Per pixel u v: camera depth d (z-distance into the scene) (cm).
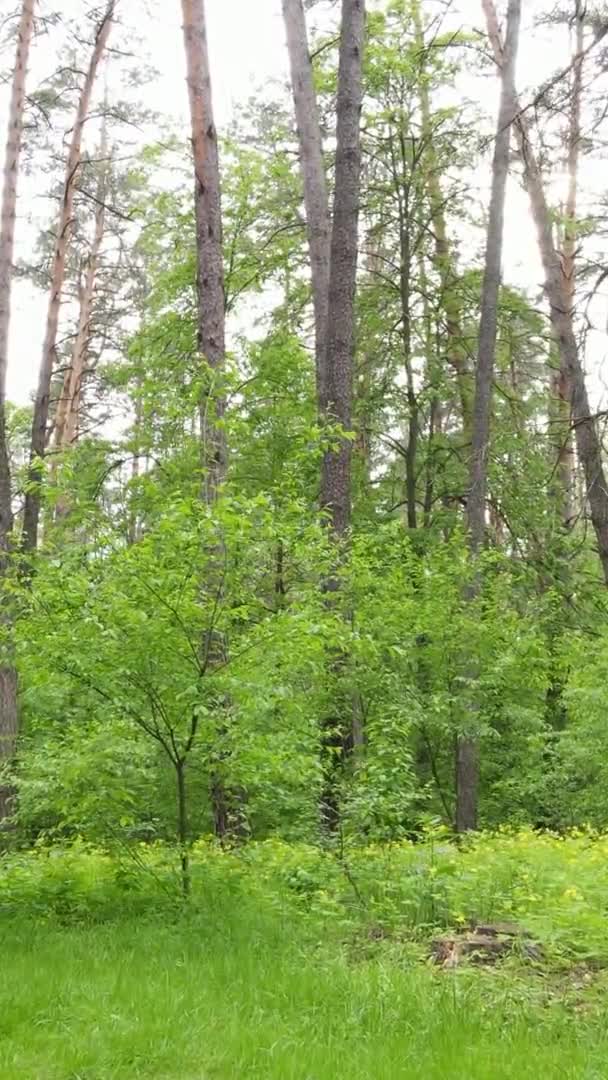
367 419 1812
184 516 707
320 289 1408
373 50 1573
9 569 774
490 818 1533
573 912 604
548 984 538
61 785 721
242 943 617
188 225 1608
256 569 782
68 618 698
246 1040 448
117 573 695
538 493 1669
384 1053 434
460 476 1869
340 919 676
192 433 1412
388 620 1112
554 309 1348
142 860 785
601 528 1251
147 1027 462
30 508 1360
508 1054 435
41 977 541
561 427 1620
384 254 1923
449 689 1222
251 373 1589
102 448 1445
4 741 1144
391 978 529
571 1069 417
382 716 956
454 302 1814
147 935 637
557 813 1505
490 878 738
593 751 1357
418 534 1753
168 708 724
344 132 1227
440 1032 461
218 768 734
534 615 1366
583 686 1391
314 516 920
